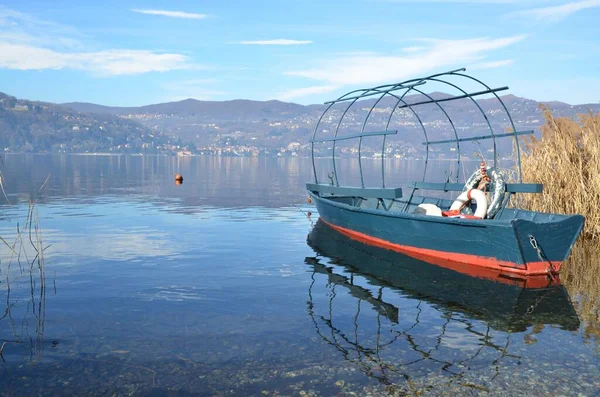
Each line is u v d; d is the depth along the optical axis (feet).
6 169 170.81
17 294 25.13
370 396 14.56
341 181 137.59
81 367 16.40
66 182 113.39
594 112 44.21
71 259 33.58
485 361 17.12
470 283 28.60
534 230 29.66
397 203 51.52
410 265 33.73
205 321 21.25
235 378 15.67
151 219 54.24
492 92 39.75
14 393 14.60
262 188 106.32
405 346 18.49
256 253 37.17
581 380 15.69
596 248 37.60
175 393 14.67
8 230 44.45
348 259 35.55
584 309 23.35
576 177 41.52
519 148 42.88
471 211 39.73
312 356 17.46
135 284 27.45
